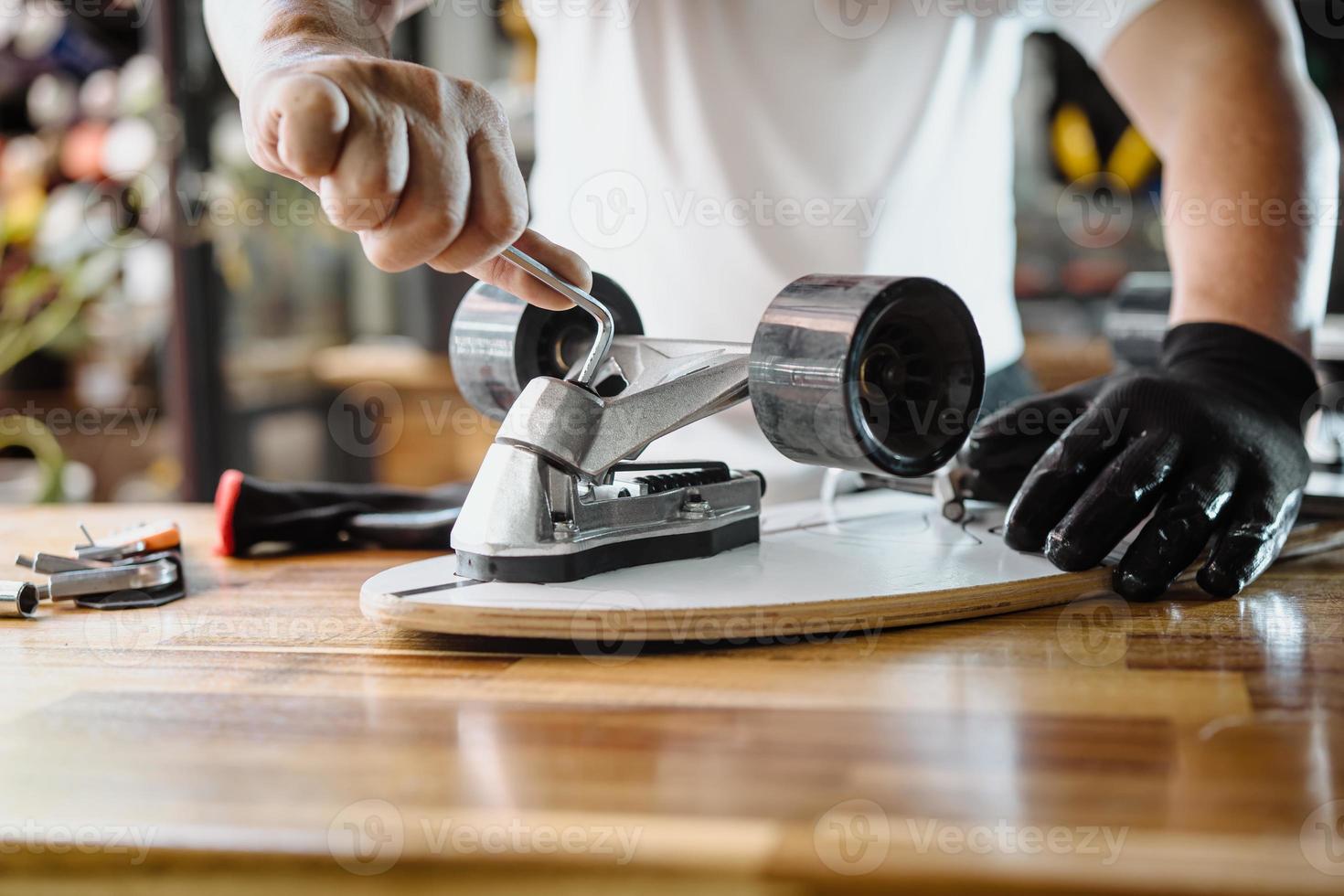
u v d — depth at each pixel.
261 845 0.41
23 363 2.22
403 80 0.60
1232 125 1.01
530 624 0.64
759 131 1.15
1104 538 0.73
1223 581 0.73
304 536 0.96
